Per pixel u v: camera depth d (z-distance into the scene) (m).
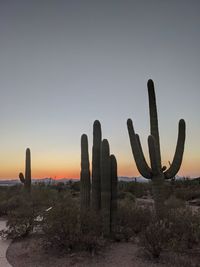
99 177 10.59
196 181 40.03
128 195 25.05
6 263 7.77
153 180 11.84
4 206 17.55
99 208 10.48
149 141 11.76
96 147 10.76
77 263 7.64
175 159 12.45
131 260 7.69
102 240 9.04
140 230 10.52
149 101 13.09
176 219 8.88
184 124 12.57
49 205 17.70
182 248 8.05
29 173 21.48
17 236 10.80
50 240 8.71
